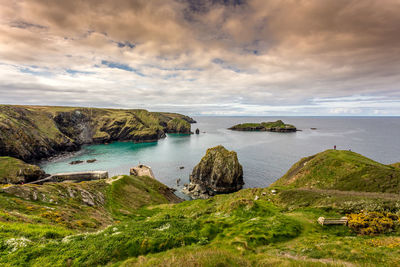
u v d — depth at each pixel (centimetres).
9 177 8819
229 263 1247
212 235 2030
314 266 1202
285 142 19888
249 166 11738
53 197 4059
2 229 1734
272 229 2009
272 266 1232
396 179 3597
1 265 1289
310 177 5131
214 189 9162
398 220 1961
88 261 1418
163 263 1252
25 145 14225
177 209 4788
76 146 19375
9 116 16112
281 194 3853
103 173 10856
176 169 12356
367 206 2447
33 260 1382
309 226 2142
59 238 1866
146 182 8269
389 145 16912
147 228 2067
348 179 4347
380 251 1401
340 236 1873
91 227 3067
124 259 1512
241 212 2886
